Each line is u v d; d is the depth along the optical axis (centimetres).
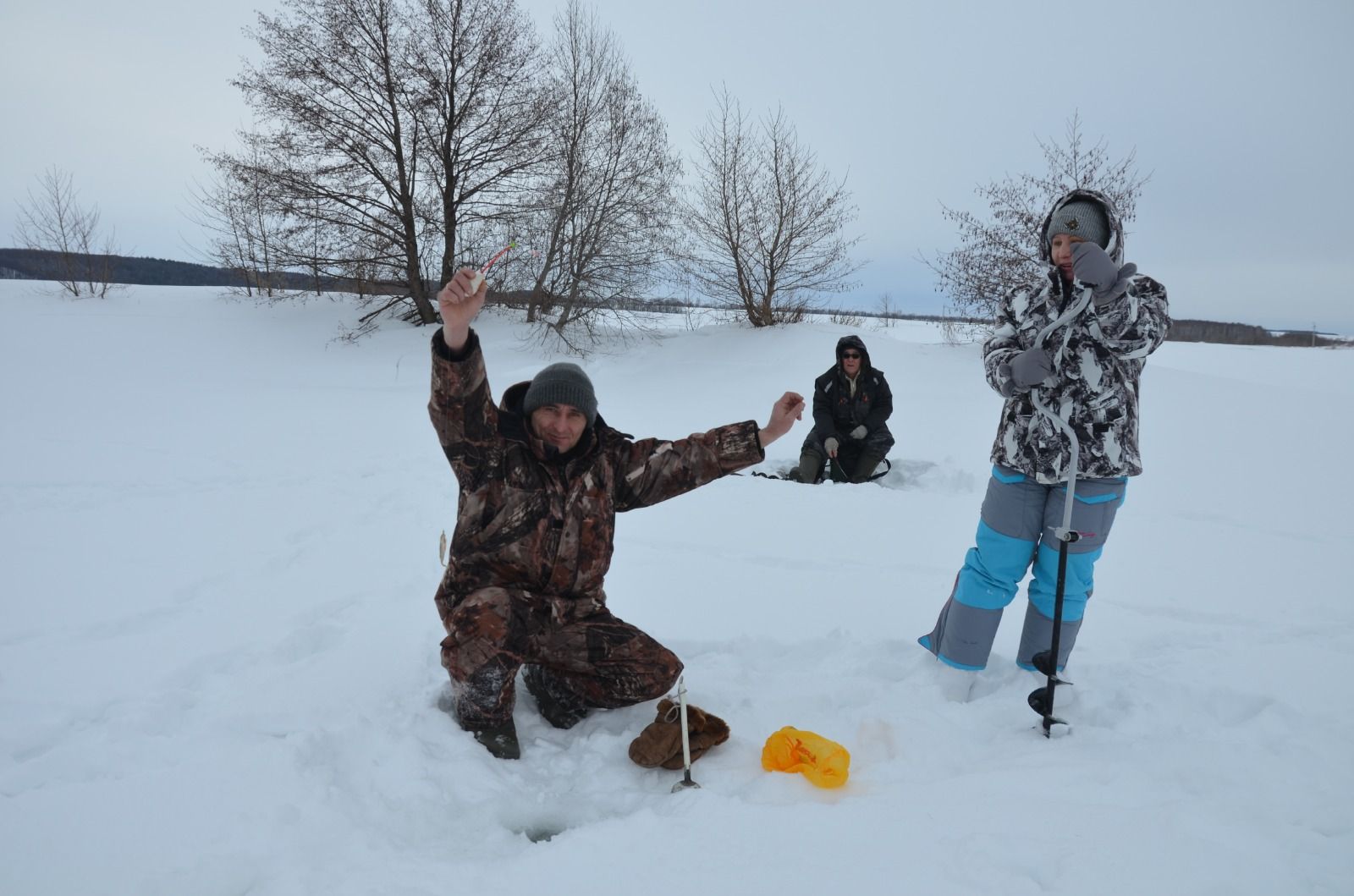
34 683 334
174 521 566
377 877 219
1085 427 320
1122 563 511
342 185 1800
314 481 692
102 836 235
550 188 1817
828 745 277
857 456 807
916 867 218
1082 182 1525
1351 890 207
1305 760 274
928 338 1961
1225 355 2248
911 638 391
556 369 304
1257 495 692
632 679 312
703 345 1702
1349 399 1182
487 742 294
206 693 331
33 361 1411
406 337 1756
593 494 312
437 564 488
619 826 240
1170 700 327
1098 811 240
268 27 1700
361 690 328
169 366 1473
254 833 237
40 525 550
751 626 407
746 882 214
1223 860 217
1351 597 450
